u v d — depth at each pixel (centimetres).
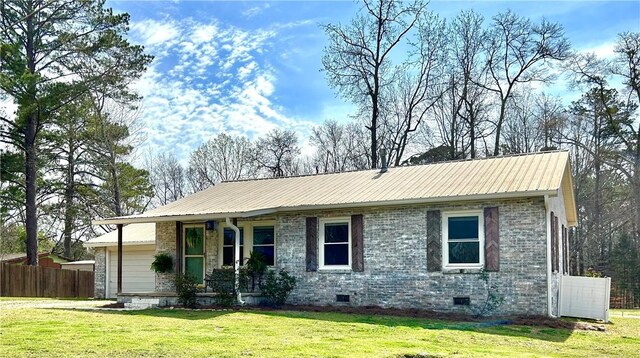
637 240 3459
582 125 3725
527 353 1022
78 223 4041
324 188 2017
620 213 3744
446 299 1633
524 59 3500
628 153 3562
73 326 1225
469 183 1694
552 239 1590
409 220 1712
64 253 4188
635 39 3444
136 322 1314
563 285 1716
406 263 1703
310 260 1852
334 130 4578
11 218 3628
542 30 3459
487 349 1050
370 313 1603
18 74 2884
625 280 3089
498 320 1475
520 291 1536
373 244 1759
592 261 3656
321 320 1396
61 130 3547
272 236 1956
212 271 1978
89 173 3872
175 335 1120
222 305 1780
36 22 3039
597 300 1661
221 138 4831
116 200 3806
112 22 3131
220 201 2127
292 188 2123
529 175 1642
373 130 3544
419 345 1048
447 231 1662
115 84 3194
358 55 3547
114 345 998
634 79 3469
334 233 1848
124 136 3900
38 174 3528
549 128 3747
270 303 1838
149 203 4822
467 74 3578
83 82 3088
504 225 1572
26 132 3134
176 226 2089
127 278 2478
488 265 1580
